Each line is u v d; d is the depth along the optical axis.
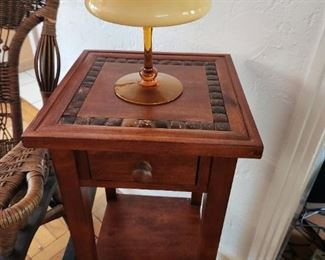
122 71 0.64
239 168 0.83
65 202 0.57
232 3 0.64
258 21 0.63
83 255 0.67
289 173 0.71
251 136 0.46
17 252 0.56
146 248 0.79
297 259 0.98
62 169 0.52
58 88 0.57
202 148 0.45
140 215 0.89
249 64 0.69
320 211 0.86
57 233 1.14
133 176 0.51
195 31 0.72
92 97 0.55
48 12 0.66
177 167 0.51
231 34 0.68
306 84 0.61
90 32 0.91
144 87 0.56
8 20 0.74
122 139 0.45
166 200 0.94
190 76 0.62
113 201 0.93
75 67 0.65
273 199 0.78
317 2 0.54
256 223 0.90
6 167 0.59
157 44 0.80
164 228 0.85
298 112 0.64
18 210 0.48
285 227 0.80
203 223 0.58
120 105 0.53
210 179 0.52
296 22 0.58
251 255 0.95
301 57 0.60
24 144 0.46
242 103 0.54
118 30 0.84
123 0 0.39
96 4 0.42
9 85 0.80
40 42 0.67
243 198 0.89
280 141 0.72
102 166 0.52
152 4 0.39
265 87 0.69
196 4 0.42
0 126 0.86
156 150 0.46
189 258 0.77
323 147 0.67
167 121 0.49
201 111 0.52
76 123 0.48
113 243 0.80
